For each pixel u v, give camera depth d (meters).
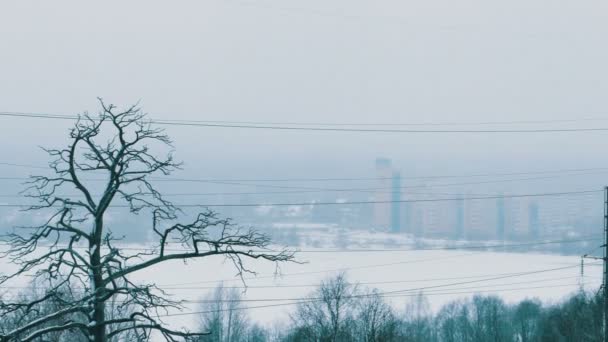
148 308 21.83
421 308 106.12
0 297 24.41
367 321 59.06
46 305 27.36
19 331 20.36
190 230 21.56
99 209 21.44
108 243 21.64
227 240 21.88
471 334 108.50
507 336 106.44
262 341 77.31
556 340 86.69
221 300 62.72
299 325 78.56
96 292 20.83
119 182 21.48
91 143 21.27
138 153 21.67
